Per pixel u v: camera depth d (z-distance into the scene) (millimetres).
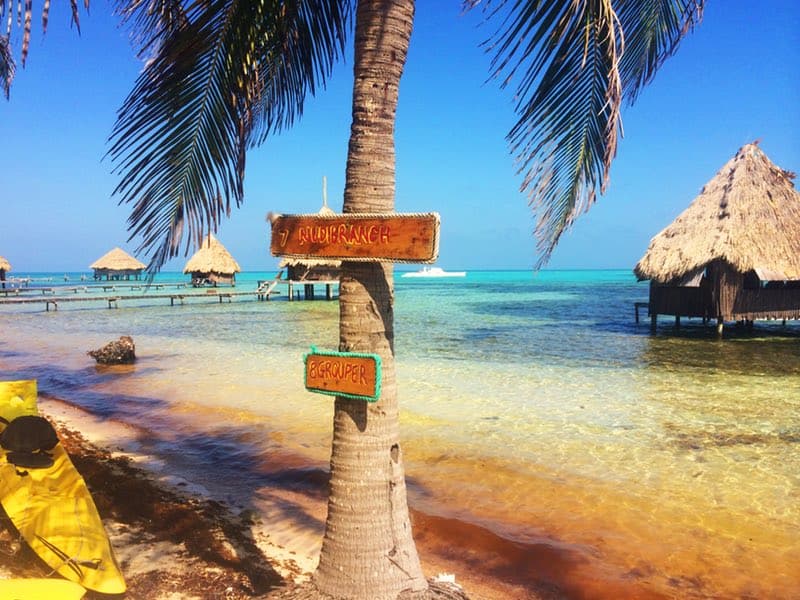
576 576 4316
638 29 4020
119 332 21000
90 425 8477
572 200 3605
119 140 3438
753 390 10828
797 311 19391
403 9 2738
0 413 4969
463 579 4301
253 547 4605
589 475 6395
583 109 3529
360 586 2852
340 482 2908
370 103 2725
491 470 6551
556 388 10984
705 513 5414
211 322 24844
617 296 46875
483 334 19781
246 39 3793
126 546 4488
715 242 17766
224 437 7828
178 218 3680
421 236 2488
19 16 2760
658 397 10195
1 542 4016
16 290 44000
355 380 2758
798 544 4816
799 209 18109
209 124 3744
